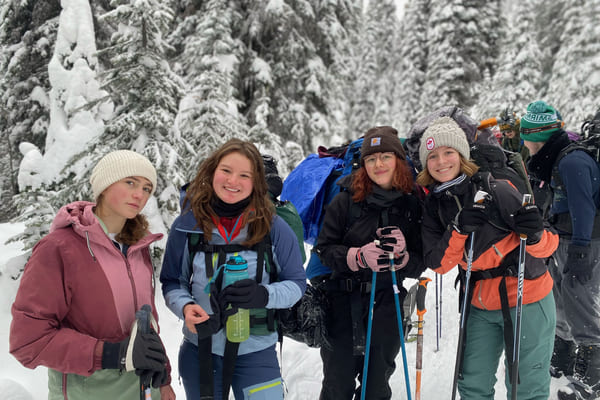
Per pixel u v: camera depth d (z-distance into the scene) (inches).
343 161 114.9
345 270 90.8
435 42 814.5
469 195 83.2
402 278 95.6
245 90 395.9
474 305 90.9
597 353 113.2
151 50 208.8
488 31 805.9
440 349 148.2
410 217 93.6
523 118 127.5
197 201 73.7
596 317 112.9
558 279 125.8
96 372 61.0
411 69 964.0
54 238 58.6
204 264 73.9
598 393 113.3
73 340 55.2
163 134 211.5
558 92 673.6
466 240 86.4
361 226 92.4
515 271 84.8
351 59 536.7
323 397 94.5
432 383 127.8
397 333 92.4
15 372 127.3
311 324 87.0
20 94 361.4
